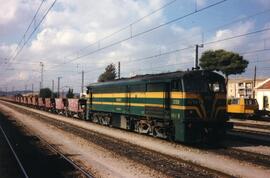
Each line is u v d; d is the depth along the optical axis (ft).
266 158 53.72
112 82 100.48
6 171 46.60
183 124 65.00
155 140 73.10
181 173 44.75
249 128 98.43
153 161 52.42
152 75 79.36
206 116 66.23
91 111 119.75
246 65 238.89
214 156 55.98
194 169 46.93
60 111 186.19
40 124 117.80
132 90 86.58
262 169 47.01
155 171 45.91
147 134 82.69
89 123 120.37
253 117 147.13
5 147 67.00
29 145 69.62
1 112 194.29
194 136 65.57
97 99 112.78
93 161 52.85
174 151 60.54
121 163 51.19
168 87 70.59
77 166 48.47
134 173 44.86
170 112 69.36
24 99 328.08
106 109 104.22
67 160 53.01
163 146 65.67
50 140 76.64
